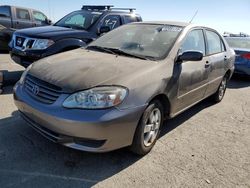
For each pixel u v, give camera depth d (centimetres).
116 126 309
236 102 666
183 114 550
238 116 566
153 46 427
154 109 366
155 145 404
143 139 355
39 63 390
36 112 325
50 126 315
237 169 363
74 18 764
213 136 458
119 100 312
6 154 346
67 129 304
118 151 374
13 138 385
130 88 324
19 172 314
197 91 482
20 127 418
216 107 613
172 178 330
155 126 379
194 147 412
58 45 612
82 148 309
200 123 510
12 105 505
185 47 445
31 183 298
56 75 338
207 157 386
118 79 326
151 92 344
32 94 343
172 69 393
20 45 634
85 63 368
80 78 324
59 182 304
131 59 392
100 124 298
